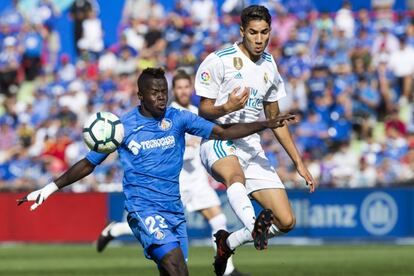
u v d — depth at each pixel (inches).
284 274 1545.3
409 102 2797.7
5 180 2687.0
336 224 2294.5
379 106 2760.8
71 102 2883.9
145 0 3110.2
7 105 2903.5
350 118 2709.2
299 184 2432.3
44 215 2393.0
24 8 3196.4
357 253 1985.7
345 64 2834.6
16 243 2395.4
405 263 1739.7
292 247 2187.5
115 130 980.6
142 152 987.3
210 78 1140.5
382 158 2566.4
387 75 2822.3
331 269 1631.4
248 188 1173.7
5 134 2800.2
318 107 2723.9
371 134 2694.4
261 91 1157.7
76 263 1822.1
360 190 2284.7
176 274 949.2
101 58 3048.7
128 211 997.2
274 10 3016.7
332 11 3048.7
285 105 2738.7
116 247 2261.3
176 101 1612.9
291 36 2930.6
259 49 1115.9
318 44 2901.1
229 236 1144.2
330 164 2561.5
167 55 2984.7
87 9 3134.8
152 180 989.2
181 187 1636.3
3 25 3184.1
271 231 1175.0
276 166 2500.0
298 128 2669.8
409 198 2266.2
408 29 2923.2
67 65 3053.6
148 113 997.2
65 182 995.9
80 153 2714.1
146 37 3026.6
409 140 2613.2
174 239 971.9
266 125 1010.1
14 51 3120.1
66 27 3142.2
